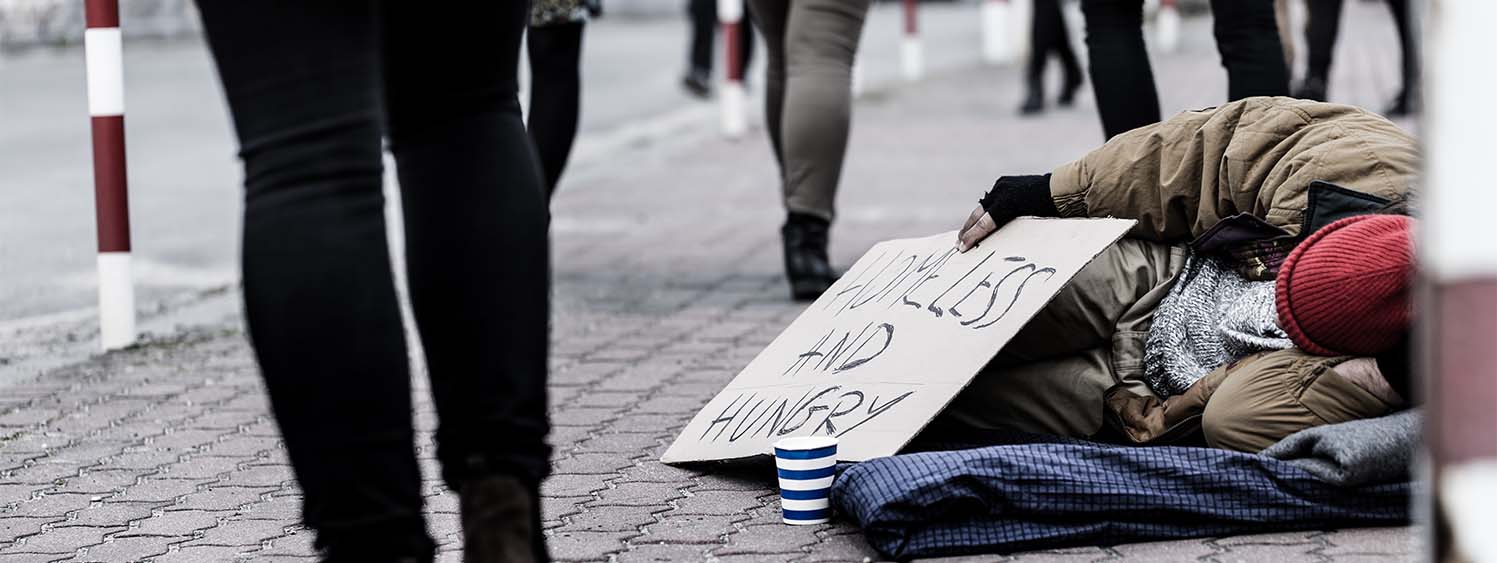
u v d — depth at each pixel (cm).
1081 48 1666
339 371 208
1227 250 343
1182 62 1549
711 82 1455
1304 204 334
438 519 325
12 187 977
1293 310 310
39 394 475
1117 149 359
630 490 345
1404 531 295
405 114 237
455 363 231
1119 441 347
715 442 359
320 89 212
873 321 366
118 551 316
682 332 532
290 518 337
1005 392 354
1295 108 347
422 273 232
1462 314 148
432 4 229
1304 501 296
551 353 504
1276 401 310
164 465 387
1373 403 306
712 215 820
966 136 1103
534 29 568
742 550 299
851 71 557
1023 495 292
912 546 288
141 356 529
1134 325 349
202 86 1548
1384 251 303
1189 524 296
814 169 559
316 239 208
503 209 232
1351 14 2334
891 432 324
